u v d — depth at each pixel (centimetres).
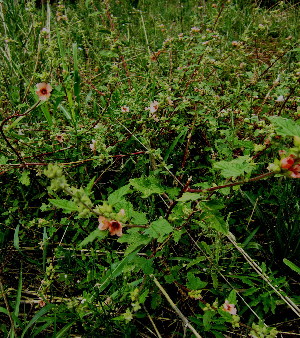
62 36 81
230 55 73
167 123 53
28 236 49
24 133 58
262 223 47
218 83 69
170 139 59
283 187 48
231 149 48
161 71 74
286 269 44
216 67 67
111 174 57
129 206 31
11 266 48
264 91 64
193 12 112
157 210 50
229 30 97
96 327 35
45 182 51
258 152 35
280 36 108
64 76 56
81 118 59
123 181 53
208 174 55
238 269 43
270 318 40
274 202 47
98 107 66
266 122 57
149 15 115
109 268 40
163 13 128
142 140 49
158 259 42
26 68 73
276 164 24
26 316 40
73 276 42
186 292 40
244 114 53
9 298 44
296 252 43
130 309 39
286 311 40
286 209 45
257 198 45
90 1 100
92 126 54
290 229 45
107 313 38
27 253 48
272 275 39
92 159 50
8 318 42
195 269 42
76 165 51
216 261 39
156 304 38
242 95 62
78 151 53
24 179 46
